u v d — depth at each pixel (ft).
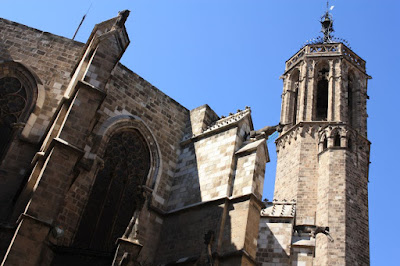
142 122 100.22
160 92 108.58
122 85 101.19
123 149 96.53
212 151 97.14
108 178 91.66
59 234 70.44
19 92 93.25
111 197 90.58
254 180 85.35
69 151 73.31
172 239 88.89
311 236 114.73
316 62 187.01
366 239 128.77
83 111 78.43
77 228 80.84
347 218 128.98
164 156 101.55
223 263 77.25
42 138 84.84
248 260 76.23
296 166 153.89
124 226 90.27
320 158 150.00
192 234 85.92
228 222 82.48
